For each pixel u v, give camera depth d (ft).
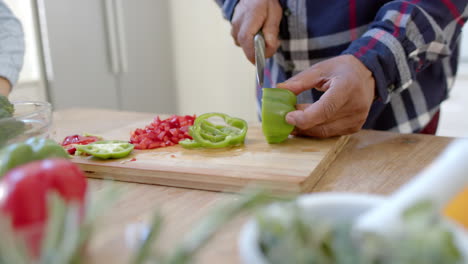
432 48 3.25
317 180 2.65
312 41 3.84
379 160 2.84
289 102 3.01
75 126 3.66
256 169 2.65
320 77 3.05
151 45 7.61
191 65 8.36
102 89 6.77
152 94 7.80
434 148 2.97
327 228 1.45
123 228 1.85
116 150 2.93
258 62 3.18
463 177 1.51
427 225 1.30
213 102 8.79
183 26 8.09
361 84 2.96
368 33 3.20
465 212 1.80
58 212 1.51
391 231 1.37
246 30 3.46
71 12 6.06
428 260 1.23
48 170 1.91
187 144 3.02
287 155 2.83
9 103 2.93
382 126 3.93
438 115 4.02
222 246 2.05
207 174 2.59
